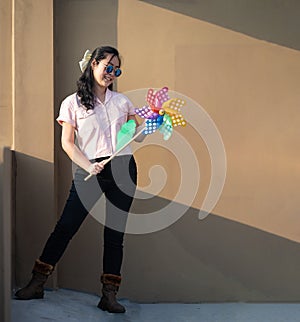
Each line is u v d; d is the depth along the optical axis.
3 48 5.21
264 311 5.21
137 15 5.34
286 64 5.38
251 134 5.38
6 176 4.52
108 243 4.93
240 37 5.36
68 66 5.33
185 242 5.39
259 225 5.39
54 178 5.25
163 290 5.40
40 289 4.94
